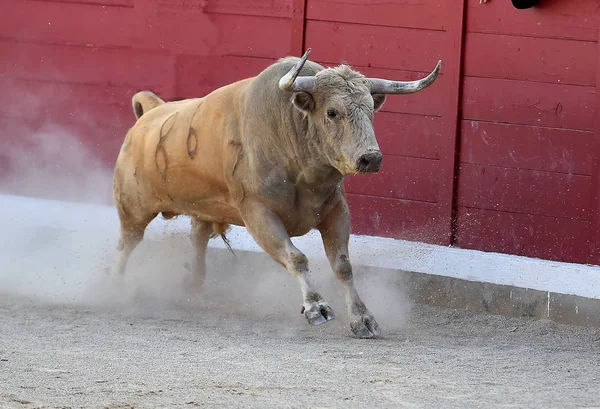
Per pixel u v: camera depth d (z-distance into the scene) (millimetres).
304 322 19094
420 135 22594
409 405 12586
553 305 20203
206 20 24641
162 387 13312
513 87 21609
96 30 25844
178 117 19703
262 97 17688
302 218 18062
